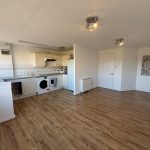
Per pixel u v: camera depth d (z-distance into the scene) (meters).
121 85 4.96
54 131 2.10
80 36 2.94
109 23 1.99
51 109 3.11
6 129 2.17
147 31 2.47
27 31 2.48
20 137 1.93
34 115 2.76
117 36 2.92
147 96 4.20
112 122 2.40
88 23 1.82
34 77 4.39
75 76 4.41
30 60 4.73
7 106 2.52
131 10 1.52
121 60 4.81
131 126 2.25
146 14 1.64
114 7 1.44
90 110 3.03
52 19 1.83
